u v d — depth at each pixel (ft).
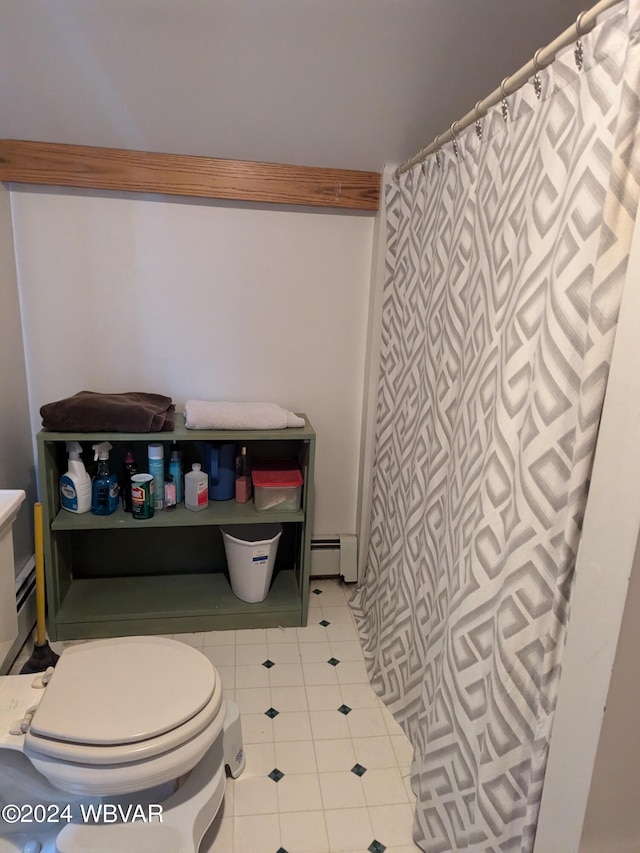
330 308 7.34
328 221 7.07
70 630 6.61
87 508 6.61
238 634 6.89
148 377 7.21
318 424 7.74
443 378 4.82
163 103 5.67
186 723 3.86
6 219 6.37
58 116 5.82
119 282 6.87
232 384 7.41
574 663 2.98
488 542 3.71
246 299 7.16
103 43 4.98
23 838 4.25
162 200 6.71
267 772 4.99
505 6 4.72
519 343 3.44
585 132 2.90
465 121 4.42
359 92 5.59
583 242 2.92
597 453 2.77
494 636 3.66
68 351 6.98
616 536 2.66
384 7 4.67
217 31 4.86
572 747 3.02
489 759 3.64
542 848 3.34
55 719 3.79
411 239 5.90
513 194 3.67
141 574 7.57
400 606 5.78
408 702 5.49
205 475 6.75
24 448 6.88
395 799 4.79
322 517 8.07
